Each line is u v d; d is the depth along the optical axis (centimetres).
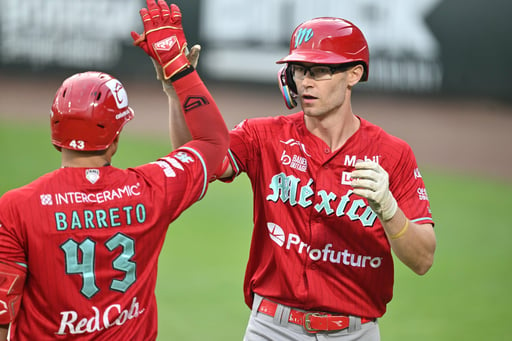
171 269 3219
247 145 1486
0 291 1104
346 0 6994
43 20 7712
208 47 7419
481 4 6700
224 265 3294
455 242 3753
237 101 7106
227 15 7319
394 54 6994
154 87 7650
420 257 1386
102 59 7600
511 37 6662
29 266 1127
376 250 1446
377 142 1460
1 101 7081
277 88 7288
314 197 1438
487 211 4391
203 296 2900
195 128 1265
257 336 1495
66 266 1128
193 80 1260
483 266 3388
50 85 7725
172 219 1214
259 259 1526
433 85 6950
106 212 1151
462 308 2856
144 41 1257
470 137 6288
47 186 1142
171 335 2488
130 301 1175
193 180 1220
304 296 1434
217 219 4034
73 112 1138
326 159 1442
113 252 1152
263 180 1480
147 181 1191
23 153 5241
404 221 1330
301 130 1488
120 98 1190
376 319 1515
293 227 1452
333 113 1442
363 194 1260
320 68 1389
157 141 5956
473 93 6881
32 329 1151
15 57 7838
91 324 1148
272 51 7238
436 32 6856
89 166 1173
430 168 5475
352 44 1412
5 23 7812
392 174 1449
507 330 2628
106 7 7525
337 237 1443
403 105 7044
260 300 1502
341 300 1452
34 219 1116
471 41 6788
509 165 5631
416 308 2855
